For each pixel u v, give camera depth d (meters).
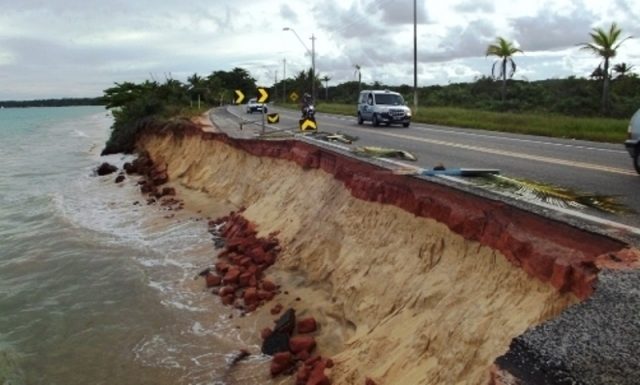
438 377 5.86
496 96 52.78
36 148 50.59
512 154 14.57
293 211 13.56
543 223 6.56
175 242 15.57
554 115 33.88
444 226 7.89
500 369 3.85
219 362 8.82
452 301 6.70
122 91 54.31
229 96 77.56
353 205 10.88
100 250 15.34
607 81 39.25
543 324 4.17
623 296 4.51
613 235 6.14
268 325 9.70
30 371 8.96
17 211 21.23
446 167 11.93
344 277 9.55
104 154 39.91
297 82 99.62
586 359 3.62
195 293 11.63
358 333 8.05
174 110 42.50
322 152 14.26
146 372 8.73
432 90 66.19
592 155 14.24
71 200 23.09
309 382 7.17
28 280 13.20
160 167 28.33
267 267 11.90
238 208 17.77
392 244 8.93
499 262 6.51
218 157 23.06
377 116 27.50
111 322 10.58
